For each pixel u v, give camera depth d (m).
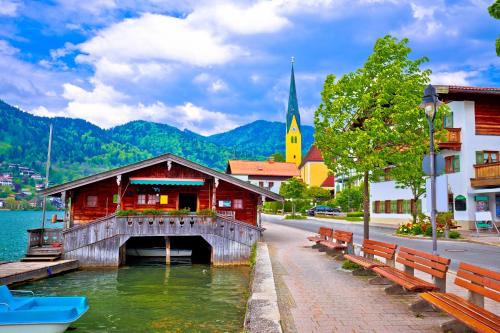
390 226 38.19
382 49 16.08
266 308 7.93
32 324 9.48
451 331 6.55
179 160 25.77
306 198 67.56
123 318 12.39
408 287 8.10
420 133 16.11
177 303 14.27
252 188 25.80
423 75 16.16
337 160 16.86
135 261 25.08
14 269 18.41
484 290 6.32
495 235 26.45
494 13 9.30
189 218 23.33
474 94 31.28
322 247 18.83
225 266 23.14
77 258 22.22
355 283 11.11
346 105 16.16
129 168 24.98
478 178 30.23
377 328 6.97
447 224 25.39
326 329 6.93
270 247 20.66
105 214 26.64
